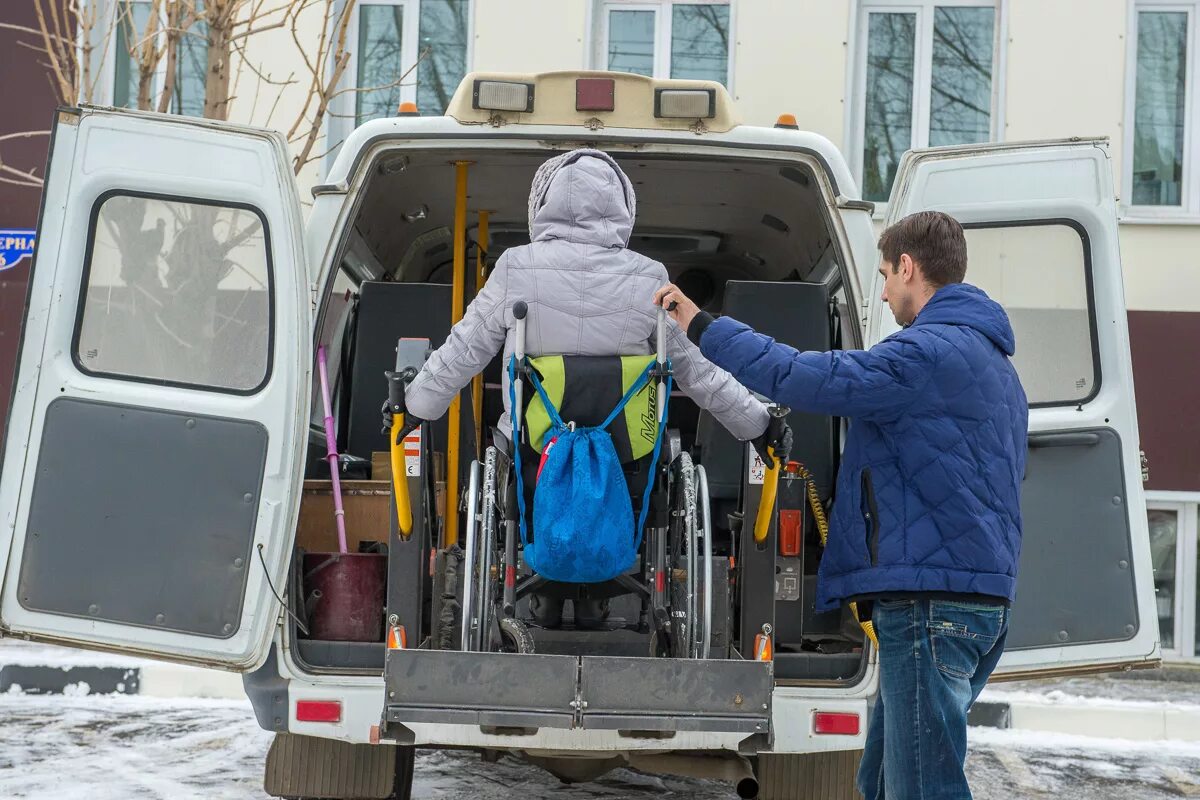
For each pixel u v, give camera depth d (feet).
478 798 17.30
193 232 13.07
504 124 14.35
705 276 22.85
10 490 12.63
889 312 13.87
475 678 11.03
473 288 21.90
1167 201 30.63
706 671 11.05
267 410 12.78
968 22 30.99
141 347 12.92
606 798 17.65
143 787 16.83
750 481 13.29
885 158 31.17
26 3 29.66
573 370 11.80
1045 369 13.66
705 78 30.96
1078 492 13.42
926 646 10.06
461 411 16.05
